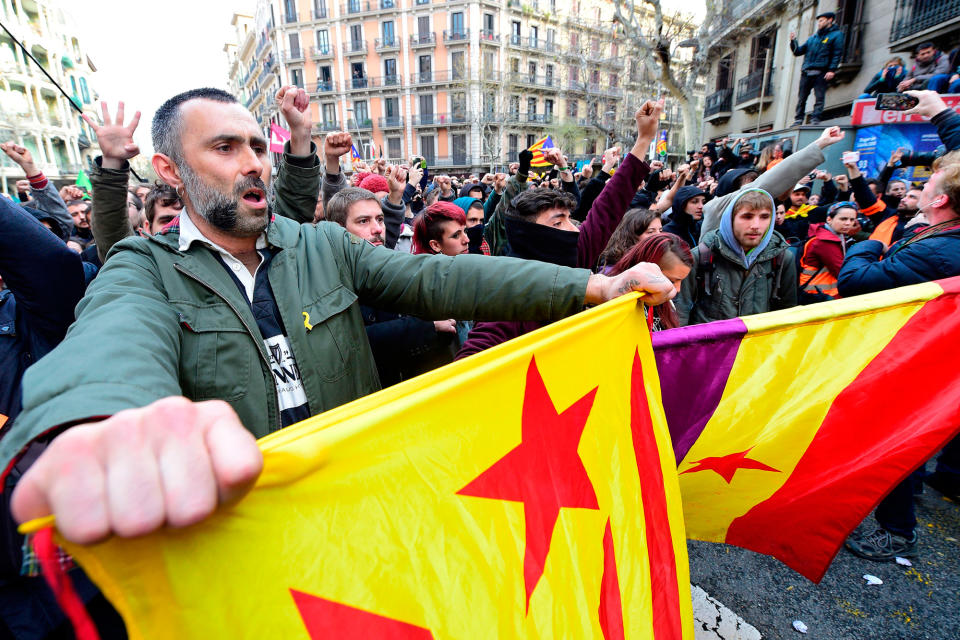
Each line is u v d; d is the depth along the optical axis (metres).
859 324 1.47
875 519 2.31
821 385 1.46
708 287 2.48
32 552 0.38
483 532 0.76
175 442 0.41
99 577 0.43
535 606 0.78
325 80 42.03
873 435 1.43
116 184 1.78
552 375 0.96
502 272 1.12
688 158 10.18
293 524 0.55
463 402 0.78
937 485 2.54
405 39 38.97
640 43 14.73
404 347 1.88
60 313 1.46
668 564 1.15
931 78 5.96
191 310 0.98
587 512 0.96
